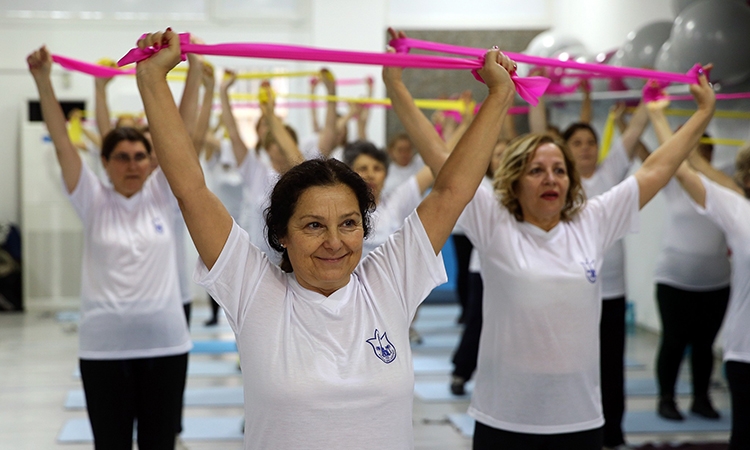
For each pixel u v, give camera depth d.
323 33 8.59
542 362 2.41
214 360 5.88
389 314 1.65
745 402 2.95
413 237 1.72
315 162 1.63
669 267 4.40
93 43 8.45
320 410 1.54
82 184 3.03
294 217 1.59
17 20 8.34
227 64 8.57
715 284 4.34
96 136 5.73
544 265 2.43
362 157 3.62
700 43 4.71
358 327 1.62
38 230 8.29
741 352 2.96
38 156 8.20
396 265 1.70
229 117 4.03
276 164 4.44
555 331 2.41
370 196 1.66
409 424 1.63
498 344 2.47
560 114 8.64
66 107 8.41
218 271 1.62
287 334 1.59
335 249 1.57
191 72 2.83
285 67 8.59
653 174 2.54
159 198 3.14
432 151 2.29
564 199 2.50
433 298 8.62
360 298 1.65
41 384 5.31
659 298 4.48
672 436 4.16
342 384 1.55
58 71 8.30
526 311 2.42
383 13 8.64
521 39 9.06
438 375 5.44
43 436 4.19
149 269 3.00
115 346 2.92
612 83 5.97
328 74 4.38
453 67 1.88
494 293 2.49
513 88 1.79
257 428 1.58
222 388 5.10
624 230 2.55
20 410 4.69
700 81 2.56
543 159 2.48
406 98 2.32
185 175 1.62
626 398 4.91
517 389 2.43
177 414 3.02
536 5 9.11
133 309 2.93
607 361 3.81
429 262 1.71
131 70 2.94
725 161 5.62
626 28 7.36
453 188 1.74
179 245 4.37
